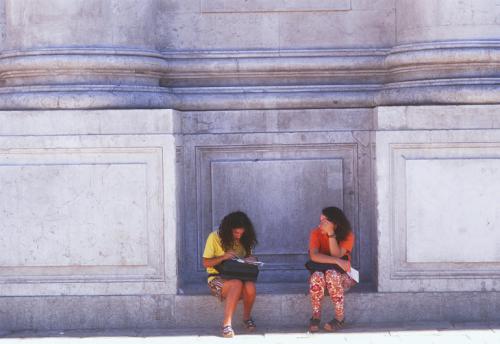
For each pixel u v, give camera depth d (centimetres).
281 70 912
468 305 835
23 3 866
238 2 918
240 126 901
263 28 920
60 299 835
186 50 918
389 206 831
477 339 766
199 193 900
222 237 821
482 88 834
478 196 827
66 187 826
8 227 829
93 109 838
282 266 904
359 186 899
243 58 914
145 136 822
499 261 829
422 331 799
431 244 830
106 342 782
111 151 826
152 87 880
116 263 830
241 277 813
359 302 836
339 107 905
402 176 830
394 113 828
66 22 855
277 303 837
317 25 920
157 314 836
